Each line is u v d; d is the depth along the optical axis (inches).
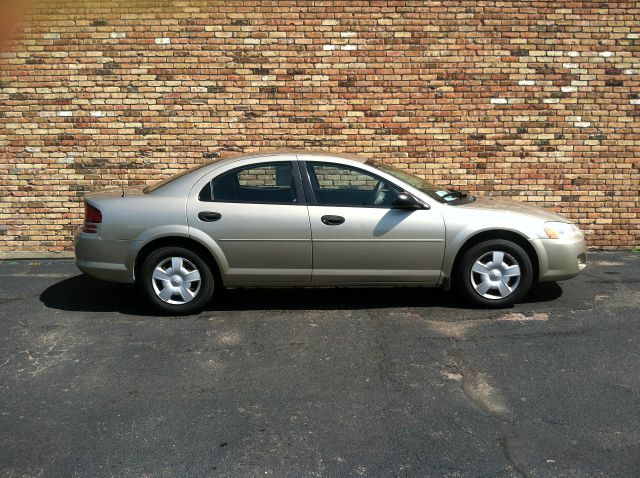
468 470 134.6
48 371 188.5
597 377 181.0
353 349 203.6
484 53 329.7
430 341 209.8
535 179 339.0
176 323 230.2
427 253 233.6
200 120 335.3
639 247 340.5
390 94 333.1
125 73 331.3
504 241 236.2
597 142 336.2
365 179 236.5
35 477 133.3
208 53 330.3
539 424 154.0
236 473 134.2
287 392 173.0
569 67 330.6
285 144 337.4
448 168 338.3
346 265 234.2
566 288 269.4
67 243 343.0
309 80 332.5
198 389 175.5
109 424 155.7
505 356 196.7
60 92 332.2
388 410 161.9
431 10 327.3
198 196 234.1
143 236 232.2
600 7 326.0
